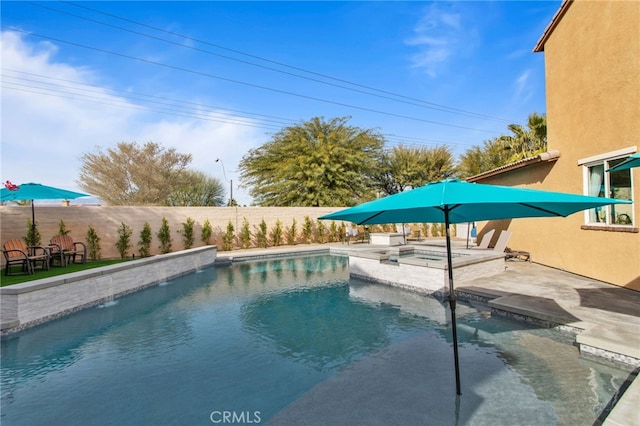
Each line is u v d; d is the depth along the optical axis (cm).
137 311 809
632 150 750
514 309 658
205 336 638
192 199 3422
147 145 3116
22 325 668
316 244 2178
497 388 404
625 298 696
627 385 407
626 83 768
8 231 1280
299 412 362
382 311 778
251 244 2005
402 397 388
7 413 394
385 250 1402
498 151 2988
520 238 1323
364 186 2741
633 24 745
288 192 2580
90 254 1451
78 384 460
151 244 1656
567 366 461
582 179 932
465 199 296
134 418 379
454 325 396
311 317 745
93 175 2958
